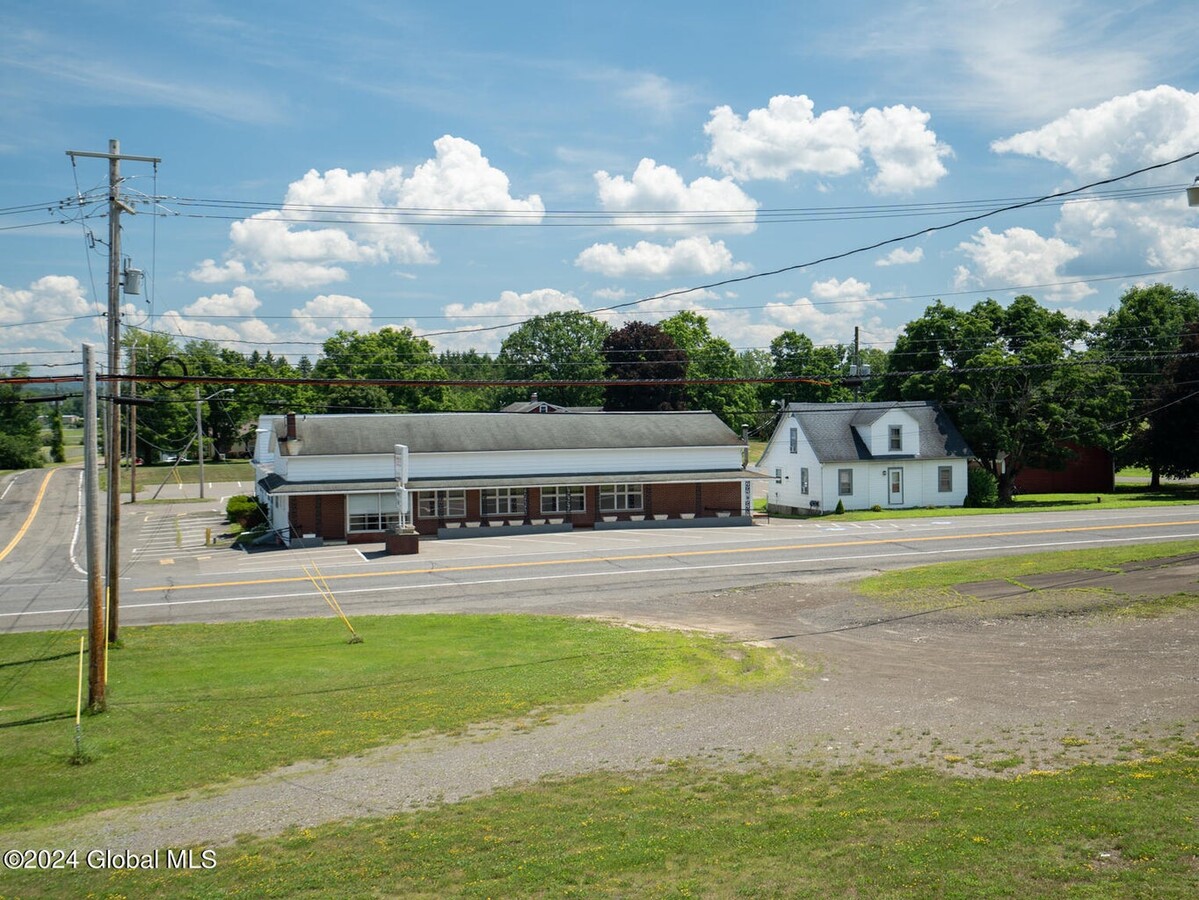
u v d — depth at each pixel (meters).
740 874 9.67
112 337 25.20
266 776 14.43
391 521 47.97
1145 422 64.81
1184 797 10.77
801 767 13.52
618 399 90.25
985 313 63.28
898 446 57.12
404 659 21.84
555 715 17.25
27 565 42.44
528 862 10.42
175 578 35.28
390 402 102.44
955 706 16.36
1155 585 26.06
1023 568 30.47
